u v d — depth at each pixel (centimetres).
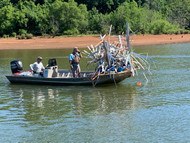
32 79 1655
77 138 927
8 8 7256
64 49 4003
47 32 7219
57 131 983
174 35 6338
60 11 7069
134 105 1232
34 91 1513
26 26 7144
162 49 3606
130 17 6975
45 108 1225
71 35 6669
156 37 5884
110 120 1065
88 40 5338
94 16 7600
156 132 953
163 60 2509
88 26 7338
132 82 1667
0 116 1138
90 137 930
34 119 1098
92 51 1691
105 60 1595
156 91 1452
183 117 1076
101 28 7088
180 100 1286
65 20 7050
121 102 1279
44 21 7212
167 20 7981
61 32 7088
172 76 1802
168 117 1080
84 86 1589
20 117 1123
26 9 7375
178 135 927
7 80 1806
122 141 895
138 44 4550
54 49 4041
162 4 9756
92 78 1557
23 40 5725
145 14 7294
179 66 2159
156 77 1786
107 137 925
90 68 2159
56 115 1134
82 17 7175
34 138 937
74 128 1002
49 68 1642
